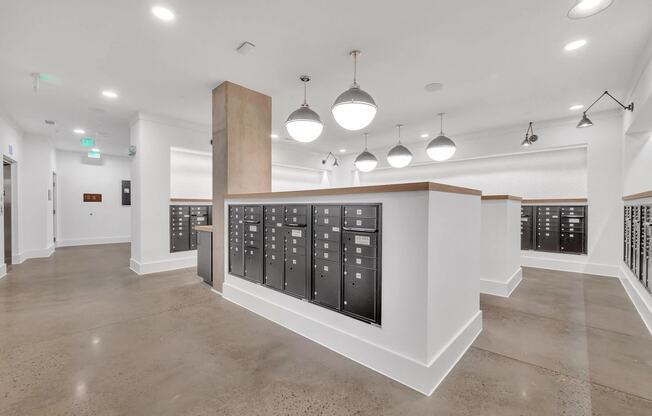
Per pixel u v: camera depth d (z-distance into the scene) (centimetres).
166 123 496
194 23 246
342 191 217
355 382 186
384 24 249
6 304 328
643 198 310
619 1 218
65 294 364
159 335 252
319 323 237
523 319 286
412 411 159
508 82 362
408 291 182
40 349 226
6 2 216
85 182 793
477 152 598
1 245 455
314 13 234
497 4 223
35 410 159
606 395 172
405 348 184
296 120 291
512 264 386
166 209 499
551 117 496
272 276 287
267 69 328
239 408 162
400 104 438
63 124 535
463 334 222
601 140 468
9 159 498
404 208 183
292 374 194
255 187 378
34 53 291
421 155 696
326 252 233
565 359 213
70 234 772
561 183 538
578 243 490
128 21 242
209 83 363
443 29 255
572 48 285
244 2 220
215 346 232
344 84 369
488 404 165
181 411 160
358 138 667
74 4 220
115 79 351
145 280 431
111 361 210
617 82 359
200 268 424
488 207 369
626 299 346
